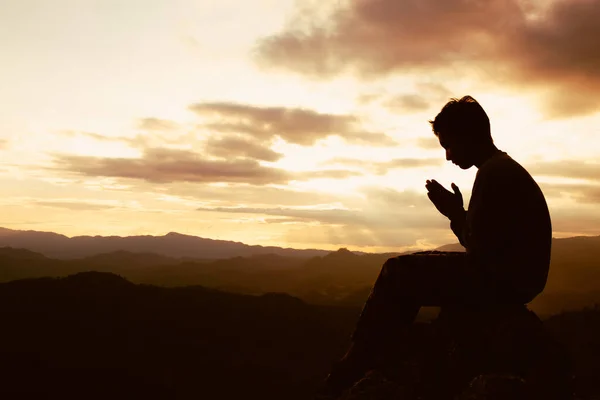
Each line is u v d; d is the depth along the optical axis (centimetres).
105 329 6850
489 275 253
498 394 222
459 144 282
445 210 292
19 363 5453
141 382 5216
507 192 252
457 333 279
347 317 7956
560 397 237
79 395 4844
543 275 252
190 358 5941
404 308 272
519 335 249
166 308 7900
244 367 5622
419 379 275
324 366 5556
